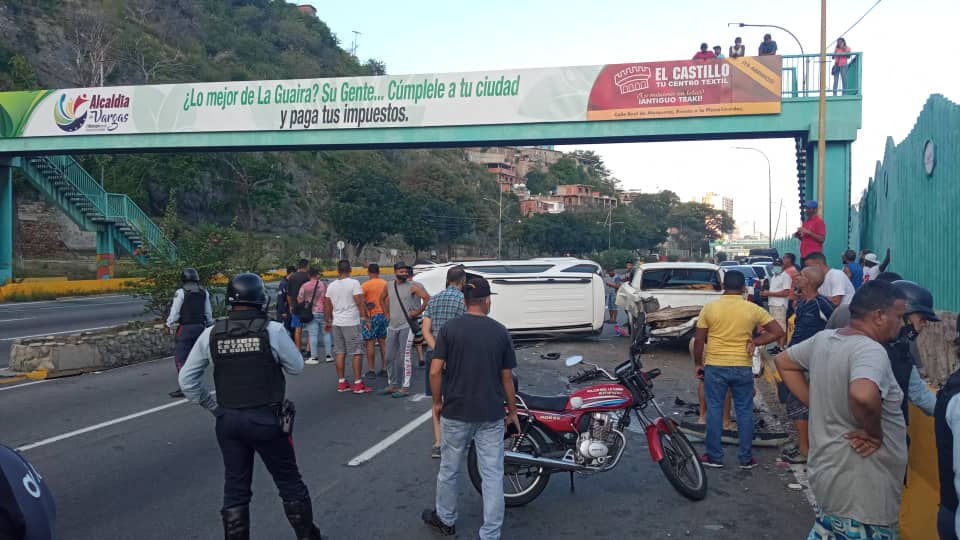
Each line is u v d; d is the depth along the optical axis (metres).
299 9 112.44
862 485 3.27
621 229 89.88
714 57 19.98
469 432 4.77
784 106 19.00
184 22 73.94
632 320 14.76
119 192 46.75
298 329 13.36
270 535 4.97
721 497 5.73
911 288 4.18
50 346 11.51
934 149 14.14
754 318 6.36
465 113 21.08
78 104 23.69
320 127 22.00
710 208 125.75
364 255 71.00
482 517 5.35
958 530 2.73
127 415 8.63
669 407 9.23
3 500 2.25
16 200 42.03
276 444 4.41
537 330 15.23
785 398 7.84
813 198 19.55
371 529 5.10
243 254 16.05
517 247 85.44
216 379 4.31
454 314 6.91
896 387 3.26
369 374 11.59
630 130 20.02
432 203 72.44
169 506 5.52
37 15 50.47
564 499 5.74
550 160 169.75
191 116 22.91
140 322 14.20
